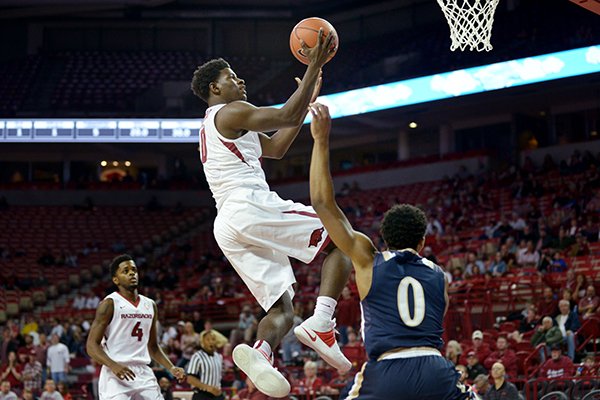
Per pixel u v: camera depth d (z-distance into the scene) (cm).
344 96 2503
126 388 688
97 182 3114
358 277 400
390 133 2998
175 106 3006
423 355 382
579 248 1730
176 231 2931
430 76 2333
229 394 1308
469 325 1492
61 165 3238
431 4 3131
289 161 3247
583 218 1938
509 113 2683
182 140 2645
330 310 418
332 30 431
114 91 3133
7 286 2445
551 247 1798
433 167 2752
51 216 2958
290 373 1392
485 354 1252
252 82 3183
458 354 1141
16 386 1555
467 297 1548
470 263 1775
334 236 400
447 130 2808
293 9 3328
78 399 1527
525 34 2548
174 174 3247
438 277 399
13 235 2841
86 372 1744
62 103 3059
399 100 2389
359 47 3144
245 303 2006
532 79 2150
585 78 2077
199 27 3422
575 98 2519
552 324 1241
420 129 2925
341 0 3222
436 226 2200
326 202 398
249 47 3397
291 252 430
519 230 1948
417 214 410
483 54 2567
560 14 2548
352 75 2823
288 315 435
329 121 399
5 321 2266
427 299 391
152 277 2414
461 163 2688
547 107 2636
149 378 703
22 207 3005
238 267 439
